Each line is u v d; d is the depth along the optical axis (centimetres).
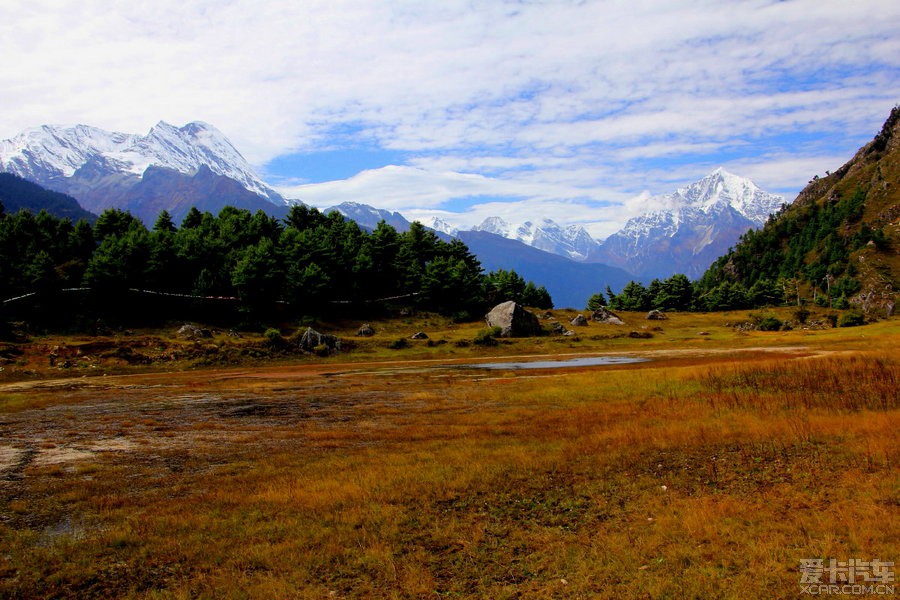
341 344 7881
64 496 1559
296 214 14450
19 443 2319
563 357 7288
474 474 1720
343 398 3725
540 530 1307
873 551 1095
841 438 1966
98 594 1041
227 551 1212
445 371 5719
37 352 5991
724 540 1197
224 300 9475
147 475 1792
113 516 1412
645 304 17625
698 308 17712
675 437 2128
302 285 9988
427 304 12069
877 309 18700
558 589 1035
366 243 12662
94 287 8244
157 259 9081
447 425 2614
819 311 17088
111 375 5756
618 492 1549
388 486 1614
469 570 1120
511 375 5134
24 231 9825
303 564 1148
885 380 3055
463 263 12938
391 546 1228
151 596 1024
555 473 1739
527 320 10056
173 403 3569
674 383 3612
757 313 15225
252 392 4125
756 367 3794
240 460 1989
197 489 1634
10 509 1469
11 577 1102
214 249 10150
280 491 1578
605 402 3150
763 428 2195
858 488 1440
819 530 1213
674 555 1139
